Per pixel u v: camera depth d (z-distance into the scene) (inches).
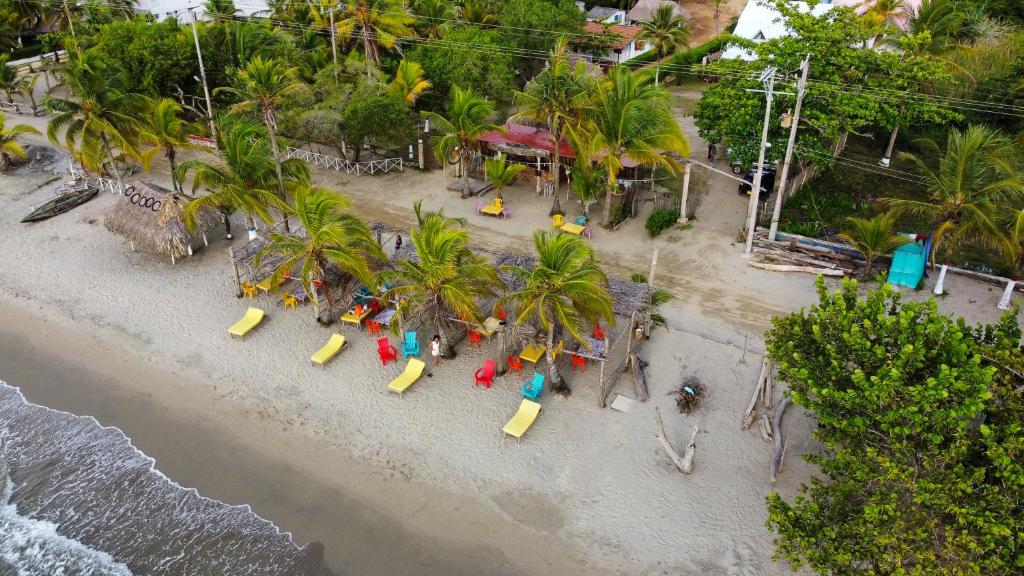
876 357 639.8
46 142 1895.9
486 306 1099.3
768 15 2068.2
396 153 1829.5
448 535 795.4
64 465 904.3
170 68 1838.1
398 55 2066.9
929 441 596.7
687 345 1084.5
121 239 1417.3
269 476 880.3
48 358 1090.7
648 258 1327.5
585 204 1429.6
